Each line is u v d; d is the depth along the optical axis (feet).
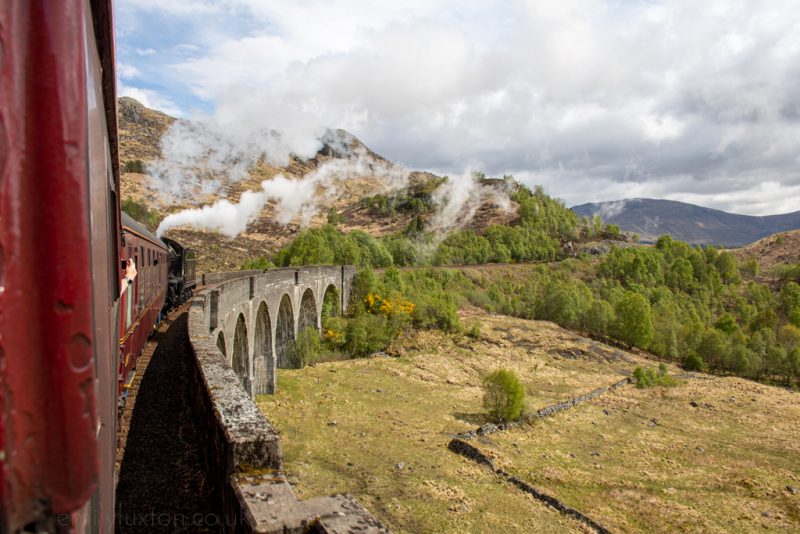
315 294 154.10
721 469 99.45
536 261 378.53
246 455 16.24
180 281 100.73
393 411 114.52
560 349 194.80
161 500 24.17
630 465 99.25
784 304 300.81
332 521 13.03
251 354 87.56
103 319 7.08
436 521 68.59
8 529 4.34
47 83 4.39
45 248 4.42
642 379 159.33
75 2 4.60
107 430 7.95
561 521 72.64
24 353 4.39
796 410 142.10
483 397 121.60
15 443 4.34
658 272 335.88
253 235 409.49
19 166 4.33
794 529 76.54
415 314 195.42
